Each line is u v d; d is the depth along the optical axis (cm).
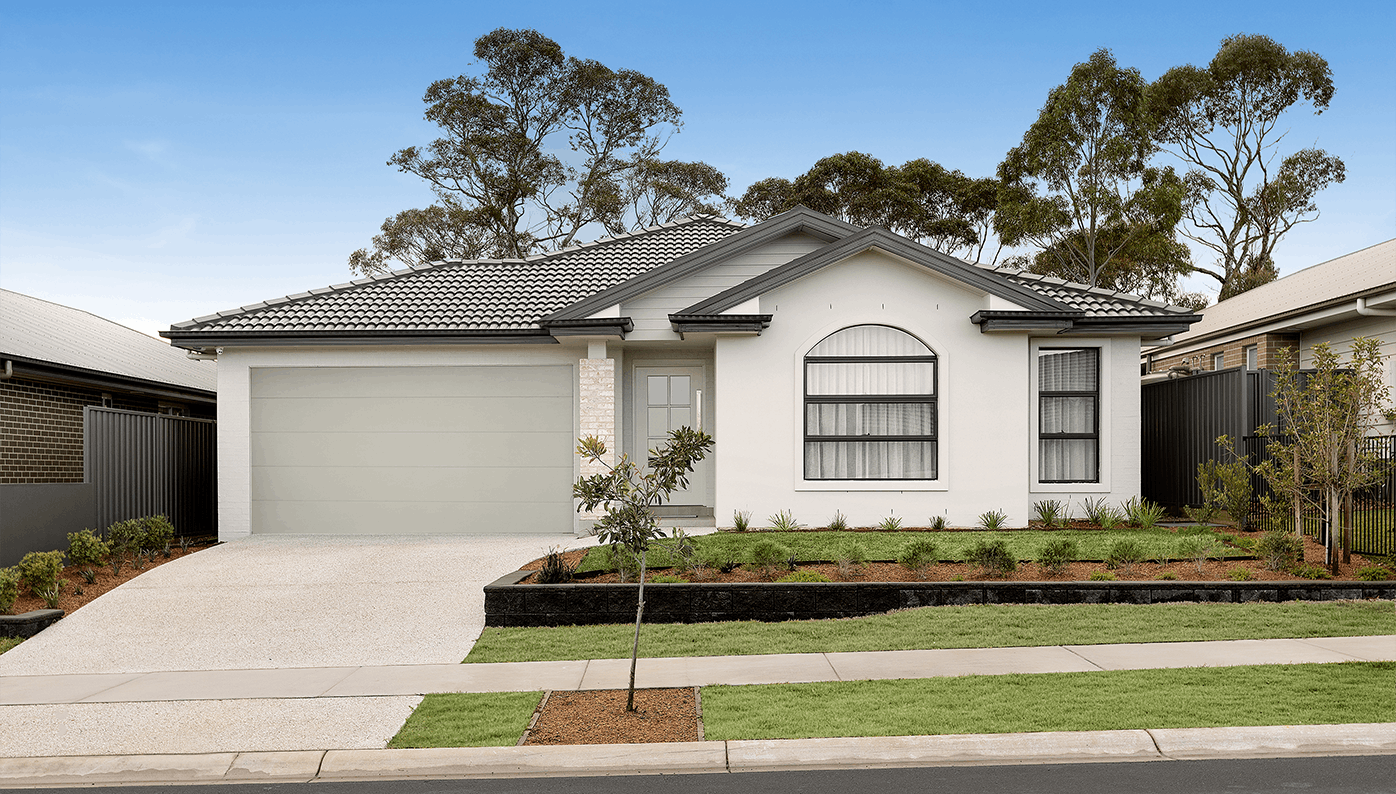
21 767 583
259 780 569
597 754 578
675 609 964
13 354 1334
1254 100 3772
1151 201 2945
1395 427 1672
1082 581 980
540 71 3531
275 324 1460
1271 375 1342
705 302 1338
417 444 1480
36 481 1462
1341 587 971
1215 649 796
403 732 622
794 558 1071
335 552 1294
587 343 1443
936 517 1330
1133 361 1430
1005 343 1359
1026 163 3133
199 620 974
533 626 951
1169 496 1589
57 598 1048
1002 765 564
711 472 1545
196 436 1653
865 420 1374
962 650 818
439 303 1537
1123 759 569
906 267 1362
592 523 1444
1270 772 540
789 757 576
